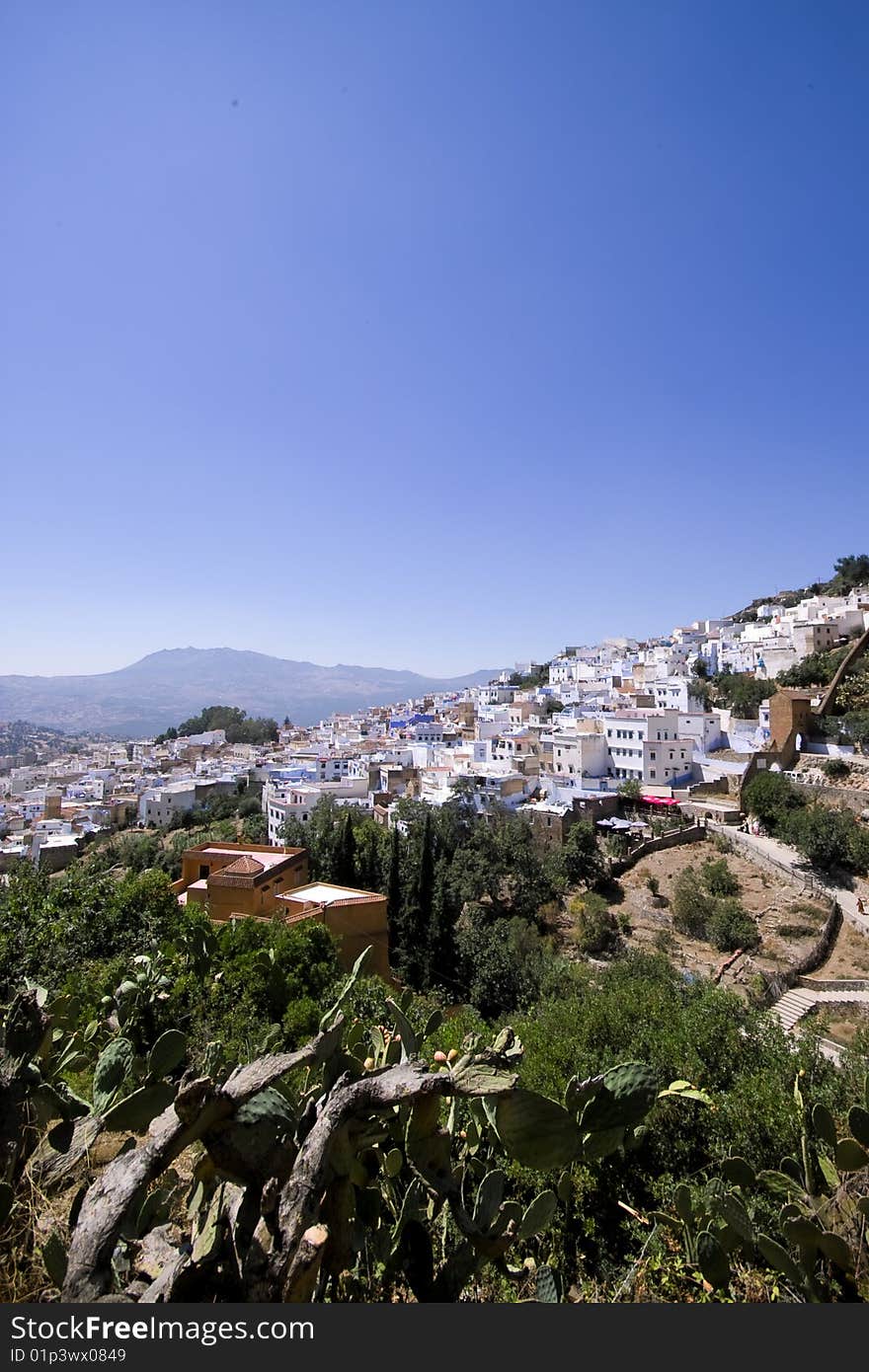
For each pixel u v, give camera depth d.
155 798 78.81
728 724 60.59
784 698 52.16
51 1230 3.43
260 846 28.27
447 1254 3.79
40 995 5.64
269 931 17.08
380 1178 3.74
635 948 32.75
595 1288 5.53
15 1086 3.97
